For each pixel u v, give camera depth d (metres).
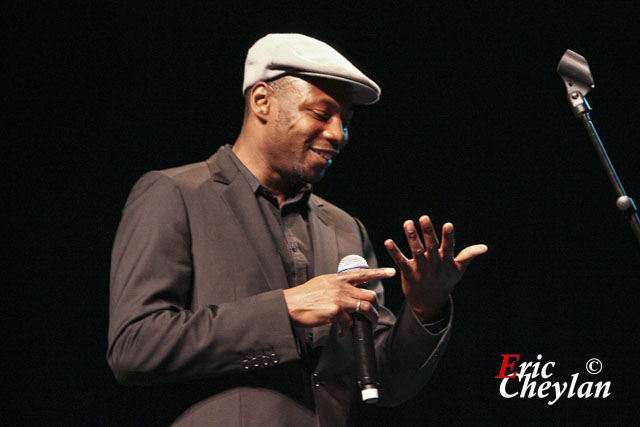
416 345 3.72
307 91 3.75
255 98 3.88
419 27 10.46
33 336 9.22
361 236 4.38
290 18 10.06
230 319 3.19
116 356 3.23
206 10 9.84
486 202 10.31
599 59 10.23
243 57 9.85
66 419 9.02
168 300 3.36
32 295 9.32
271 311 3.20
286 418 3.26
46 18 9.57
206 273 3.45
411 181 10.35
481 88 10.49
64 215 9.54
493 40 10.45
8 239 9.40
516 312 10.07
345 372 3.68
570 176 10.27
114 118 9.73
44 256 9.42
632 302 9.91
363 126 10.47
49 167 9.60
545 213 10.27
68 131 9.65
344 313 3.25
